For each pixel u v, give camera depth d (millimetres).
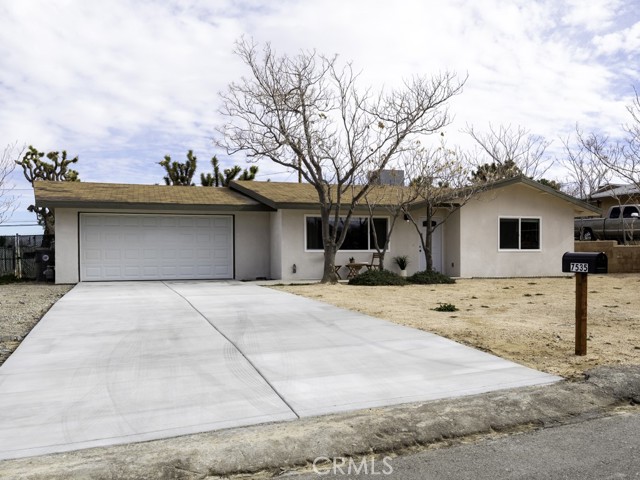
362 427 4316
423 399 5035
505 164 26016
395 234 18969
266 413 4656
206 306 10594
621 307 10906
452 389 5309
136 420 4480
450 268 18891
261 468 3762
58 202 15523
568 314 9922
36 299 11992
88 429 4293
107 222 16766
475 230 18375
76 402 4914
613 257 19594
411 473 3682
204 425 4383
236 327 8375
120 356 6547
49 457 3795
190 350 6863
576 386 5383
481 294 13328
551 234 19297
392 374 5828
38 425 4371
